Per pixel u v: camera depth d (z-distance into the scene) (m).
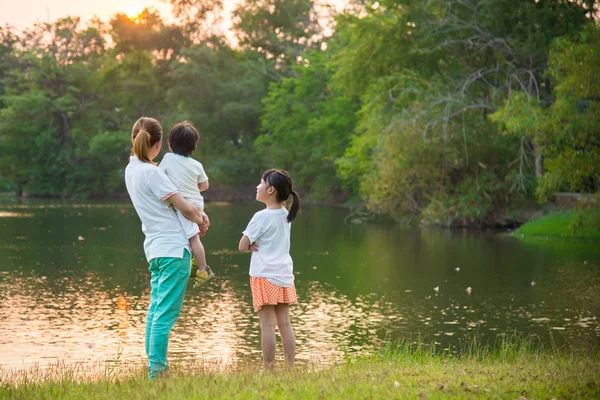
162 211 6.37
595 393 5.77
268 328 7.16
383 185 36.22
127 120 76.19
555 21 33.06
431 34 35.28
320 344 12.20
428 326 13.78
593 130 25.94
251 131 73.44
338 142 58.25
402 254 24.84
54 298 16.17
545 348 11.83
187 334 12.87
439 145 34.53
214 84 71.12
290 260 7.25
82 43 75.00
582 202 27.28
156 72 75.81
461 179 36.88
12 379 7.57
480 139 35.25
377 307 15.59
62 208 50.38
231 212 48.50
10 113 68.25
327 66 57.94
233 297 16.59
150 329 6.60
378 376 6.37
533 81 34.41
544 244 27.98
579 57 25.25
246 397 5.43
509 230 34.66
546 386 5.95
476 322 14.15
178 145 6.63
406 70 35.31
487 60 36.66
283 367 7.08
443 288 17.95
